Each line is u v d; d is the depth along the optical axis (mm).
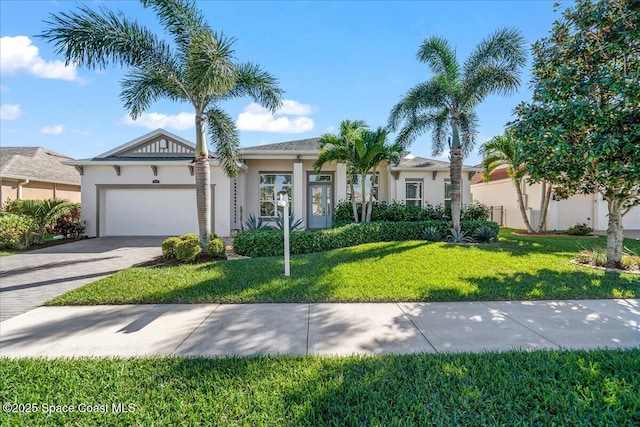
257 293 5770
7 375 3121
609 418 2441
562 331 4176
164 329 4336
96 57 7832
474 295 5605
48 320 4699
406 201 17375
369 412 2514
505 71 10992
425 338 3996
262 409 2574
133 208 15070
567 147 5840
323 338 4020
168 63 8758
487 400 2654
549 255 9031
